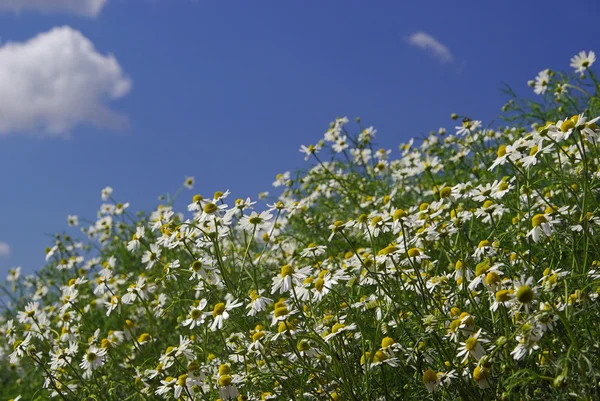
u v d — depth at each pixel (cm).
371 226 61
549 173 69
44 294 110
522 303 46
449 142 113
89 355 69
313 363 57
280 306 58
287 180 114
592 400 44
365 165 113
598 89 94
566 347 47
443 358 53
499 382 48
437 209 65
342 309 63
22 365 111
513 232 62
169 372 67
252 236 67
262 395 56
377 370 57
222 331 68
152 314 87
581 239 58
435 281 58
